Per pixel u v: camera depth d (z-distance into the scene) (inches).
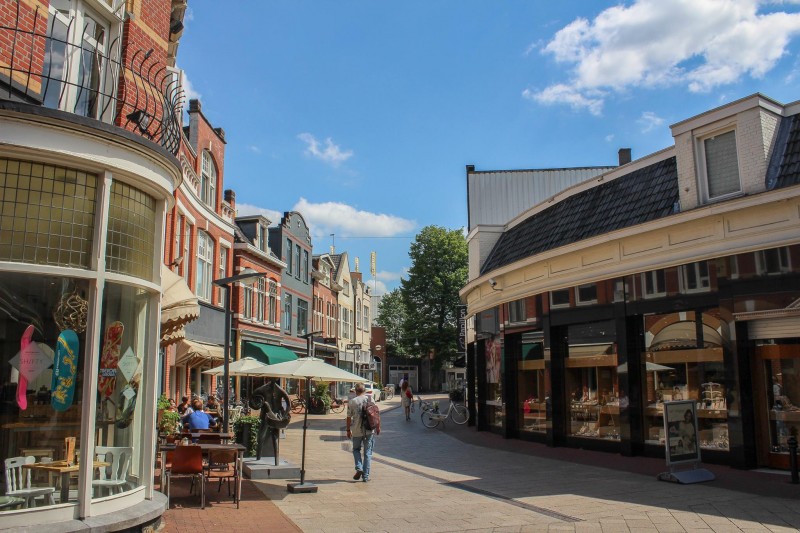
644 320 548.4
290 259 1438.2
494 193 984.3
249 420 533.3
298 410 1272.1
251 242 1187.3
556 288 647.8
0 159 242.4
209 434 446.3
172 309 412.5
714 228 476.7
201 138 896.9
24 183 247.1
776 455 439.5
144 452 289.0
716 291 474.3
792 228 425.7
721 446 469.1
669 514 316.5
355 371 2153.1
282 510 345.7
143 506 271.4
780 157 454.9
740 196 457.1
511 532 292.0
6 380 241.9
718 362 475.8
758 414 450.3
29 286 248.1
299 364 417.1
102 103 341.7
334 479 461.7
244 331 1100.5
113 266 271.0
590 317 599.5
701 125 496.7
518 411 742.5
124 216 278.4
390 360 2726.4
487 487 418.9
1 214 241.8
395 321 2780.5
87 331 255.8
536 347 702.5
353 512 340.5
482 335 851.4
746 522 295.4
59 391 249.4
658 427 528.7
